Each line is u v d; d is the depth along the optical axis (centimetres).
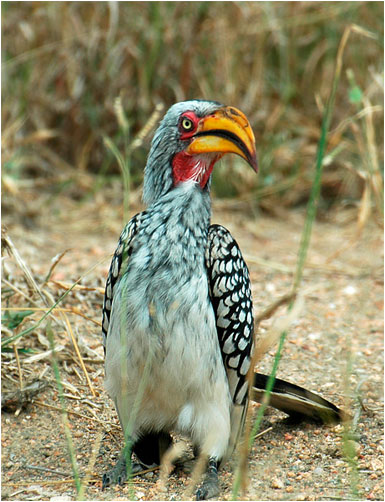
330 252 1426
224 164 1659
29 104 1717
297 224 1603
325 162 1038
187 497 708
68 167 1709
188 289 696
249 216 1634
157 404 728
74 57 1706
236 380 746
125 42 1691
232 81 1689
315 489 719
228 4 1689
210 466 728
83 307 1092
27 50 1705
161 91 1697
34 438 822
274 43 1747
